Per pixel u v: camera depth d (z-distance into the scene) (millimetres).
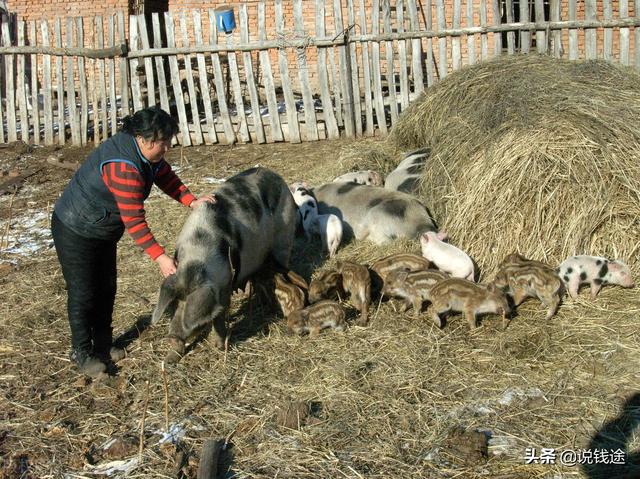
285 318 5523
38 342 5344
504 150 6062
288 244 6121
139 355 5086
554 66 7266
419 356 4844
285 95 11242
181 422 4301
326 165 9328
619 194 5750
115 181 4312
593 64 7168
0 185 9805
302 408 4273
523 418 4156
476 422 4141
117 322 5613
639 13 10547
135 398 4590
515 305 5441
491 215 5941
